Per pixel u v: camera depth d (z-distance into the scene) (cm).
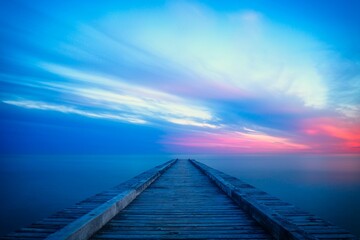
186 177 975
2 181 4056
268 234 312
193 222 365
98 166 9462
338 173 5644
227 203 498
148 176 804
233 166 8262
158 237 302
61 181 3972
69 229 253
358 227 1653
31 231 303
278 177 4497
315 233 304
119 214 408
